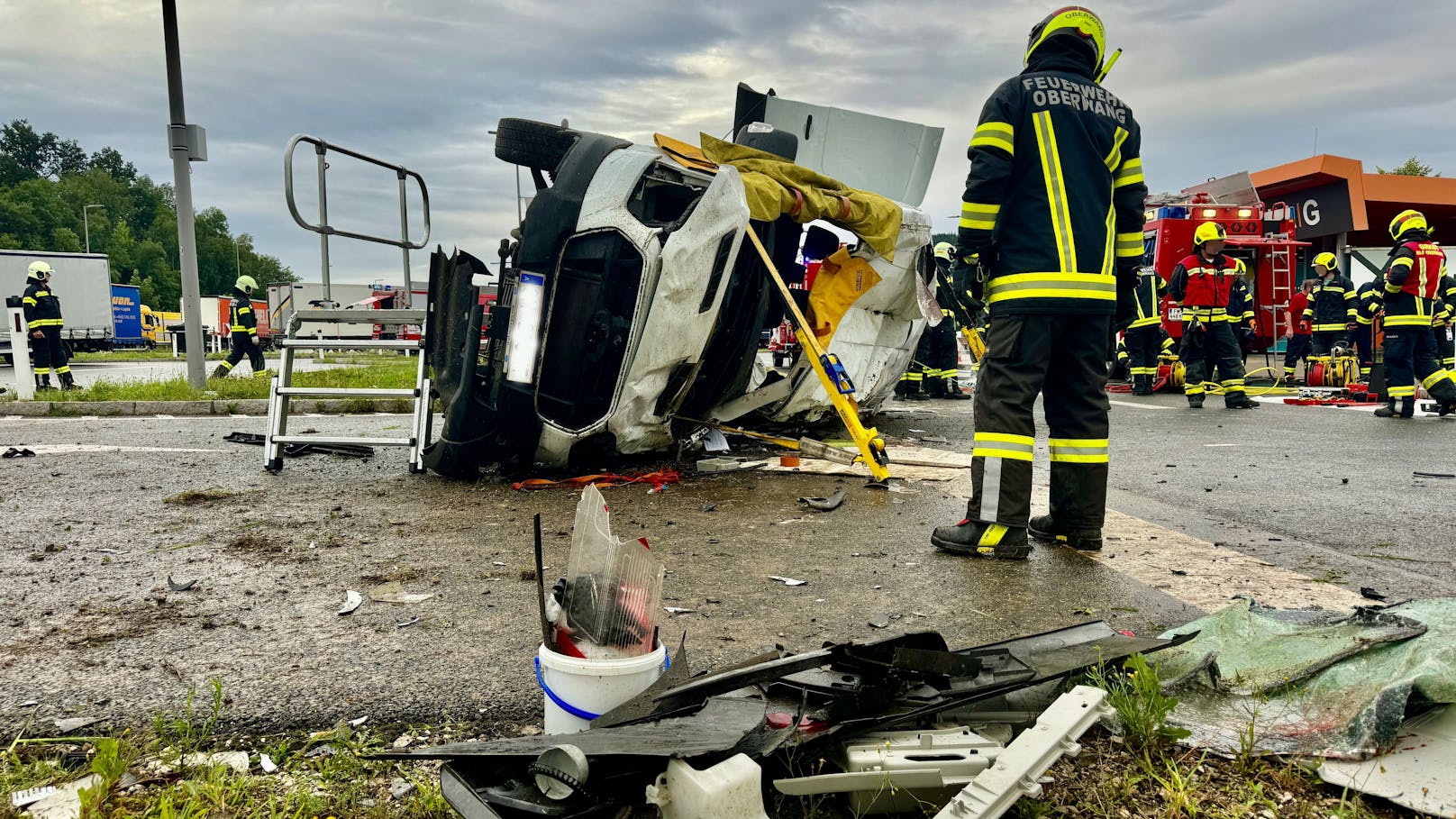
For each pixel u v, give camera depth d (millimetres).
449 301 5562
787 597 3137
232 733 2084
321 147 5984
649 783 1561
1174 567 3547
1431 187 16688
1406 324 9539
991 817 1526
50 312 13344
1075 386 3787
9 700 2234
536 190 5875
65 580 3332
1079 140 3635
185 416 10305
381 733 2084
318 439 7195
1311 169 16188
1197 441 7754
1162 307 14258
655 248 4918
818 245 7559
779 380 6527
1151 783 1838
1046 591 3213
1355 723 1883
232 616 2914
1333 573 3457
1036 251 3609
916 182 7801
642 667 1783
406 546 3871
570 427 5289
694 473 5863
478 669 2459
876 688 1850
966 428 8742
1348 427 8797
